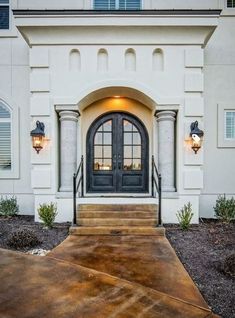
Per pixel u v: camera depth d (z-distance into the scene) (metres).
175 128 6.75
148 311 2.33
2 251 3.80
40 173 6.46
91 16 6.14
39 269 3.16
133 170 7.66
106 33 6.34
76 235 5.53
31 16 6.14
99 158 7.66
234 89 7.34
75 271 3.12
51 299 2.46
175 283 3.37
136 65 6.46
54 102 6.46
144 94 6.53
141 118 7.58
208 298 3.03
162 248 4.74
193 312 2.38
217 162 7.35
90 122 7.57
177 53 6.45
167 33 6.34
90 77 6.47
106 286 2.77
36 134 6.27
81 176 7.11
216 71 7.35
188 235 5.51
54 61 6.46
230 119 7.39
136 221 5.84
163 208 6.41
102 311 2.29
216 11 6.13
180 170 6.45
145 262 4.09
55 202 6.47
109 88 6.62
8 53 7.44
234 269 3.66
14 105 7.40
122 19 6.14
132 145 7.66
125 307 2.37
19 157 7.44
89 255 4.38
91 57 6.47
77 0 7.32
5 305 2.34
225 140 7.32
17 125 7.40
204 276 3.62
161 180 6.43
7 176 7.42
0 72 7.43
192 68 6.46
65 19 6.15
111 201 6.45
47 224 5.97
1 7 7.50
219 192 7.34
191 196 6.42
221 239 5.21
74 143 6.70
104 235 5.54
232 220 6.78
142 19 6.14
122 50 6.48
